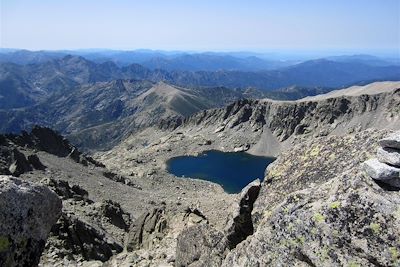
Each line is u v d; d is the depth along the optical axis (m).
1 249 18.00
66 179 126.81
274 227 18.52
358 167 17.77
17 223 19.00
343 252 15.45
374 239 15.05
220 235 28.22
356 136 22.67
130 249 53.03
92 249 49.16
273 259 17.58
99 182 135.62
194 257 28.27
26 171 121.06
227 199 99.88
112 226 71.31
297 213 17.69
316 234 16.45
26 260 19.16
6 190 19.19
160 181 187.50
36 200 20.31
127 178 173.75
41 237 20.19
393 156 16.20
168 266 32.34
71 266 40.56
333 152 22.91
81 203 80.81
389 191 16.06
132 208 104.75
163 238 49.62
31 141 164.88
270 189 24.58
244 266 18.80
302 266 16.38
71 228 50.38
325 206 16.81
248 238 20.64
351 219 15.84
